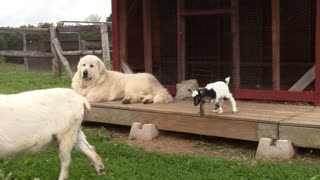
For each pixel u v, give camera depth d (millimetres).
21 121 2367
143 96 4141
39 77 8211
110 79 4289
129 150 3312
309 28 4570
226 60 4574
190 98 4270
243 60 4375
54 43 7742
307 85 3904
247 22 4375
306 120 3145
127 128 4129
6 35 11148
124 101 4078
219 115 3402
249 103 4000
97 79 4230
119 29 4797
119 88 4270
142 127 3736
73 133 2537
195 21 4609
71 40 9289
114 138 3836
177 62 4625
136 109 3830
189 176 2721
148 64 4699
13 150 2371
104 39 7059
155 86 4223
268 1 4449
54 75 7887
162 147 3502
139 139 3736
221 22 4562
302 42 4629
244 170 2781
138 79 4203
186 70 4605
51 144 2553
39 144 2438
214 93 3424
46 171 2836
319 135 2990
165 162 3025
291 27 4645
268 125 3176
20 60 12680
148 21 4660
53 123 2457
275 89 4000
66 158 2531
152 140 3684
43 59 10375
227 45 4562
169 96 4195
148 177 2717
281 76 4559
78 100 2568
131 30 4984
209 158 3064
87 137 3766
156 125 3734
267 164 2908
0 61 12164
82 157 3156
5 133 2332
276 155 3094
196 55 4656
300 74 4488
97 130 4074
